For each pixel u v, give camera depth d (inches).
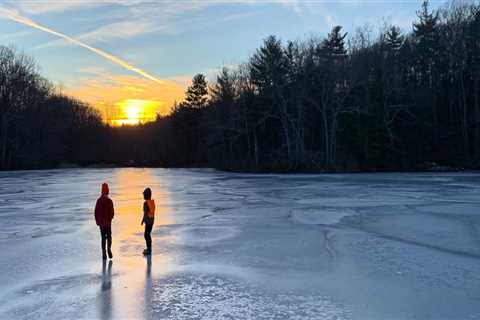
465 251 444.5
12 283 341.7
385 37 2834.6
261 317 265.1
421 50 2591.0
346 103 2383.1
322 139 2593.5
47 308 285.4
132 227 597.9
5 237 533.0
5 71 3230.8
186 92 3941.9
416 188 1175.6
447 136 2388.0
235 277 354.3
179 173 2464.3
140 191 1218.0
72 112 4264.3
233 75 2893.7
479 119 2272.4
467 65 2425.0
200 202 900.0
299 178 1761.8
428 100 2468.0
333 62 2357.3
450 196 959.0
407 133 2409.0
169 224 621.0
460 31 2479.1
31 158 3400.6
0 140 3253.0
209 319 262.7
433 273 363.3
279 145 2827.3
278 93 2413.9
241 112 2664.9
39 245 484.4
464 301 293.6
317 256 425.7
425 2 2677.2
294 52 2464.3
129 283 339.0
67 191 1236.5
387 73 2480.3
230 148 2918.3
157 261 408.5
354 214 704.4
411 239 505.0
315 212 732.0
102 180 1798.7
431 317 264.7
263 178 1804.9
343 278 350.0
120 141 4606.3
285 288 324.8
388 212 722.2
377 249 454.3
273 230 568.7
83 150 4387.3
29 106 3341.5
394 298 300.2
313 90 2500.0
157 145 4471.0
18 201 958.4
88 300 300.0
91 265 394.9
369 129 2310.5
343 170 2271.2
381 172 2204.7
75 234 550.0
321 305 286.5
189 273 366.6
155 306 286.8
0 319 267.6
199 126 3511.3
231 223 627.2
